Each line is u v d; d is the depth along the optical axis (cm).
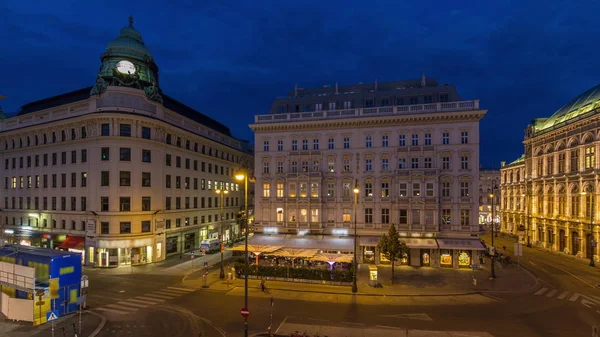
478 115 4469
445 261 4525
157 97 5238
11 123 5819
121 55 5478
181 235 5584
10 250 2916
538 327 2483
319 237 4772
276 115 5253
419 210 4603
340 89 5841
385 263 4672
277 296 3259
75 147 4909
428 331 2395
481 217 11469
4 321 2564
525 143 7269
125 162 4691
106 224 4616
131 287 3578
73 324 2430
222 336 2302
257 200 5169
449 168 4594
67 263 2727
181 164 5650
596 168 4978
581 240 5278
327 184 4962
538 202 6750
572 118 5562
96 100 4778
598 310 2884
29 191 5491
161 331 2389
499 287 3578
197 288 3538
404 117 4672
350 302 3081
